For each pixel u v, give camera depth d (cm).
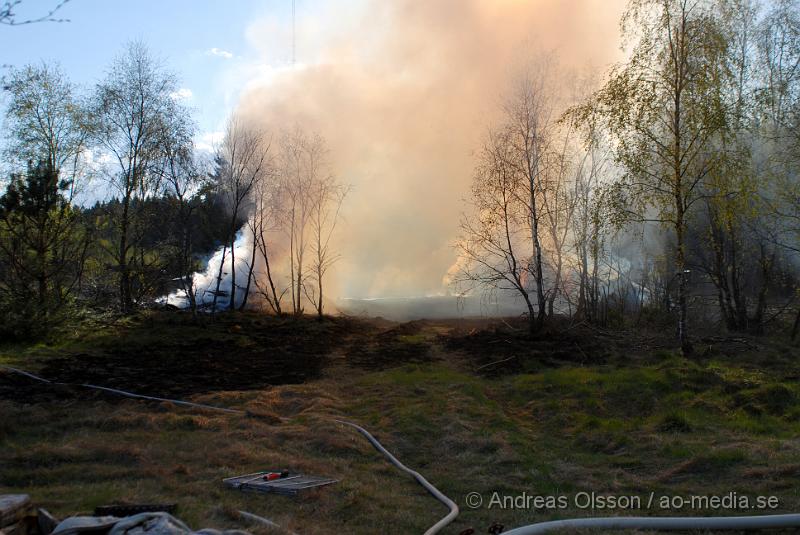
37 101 2072
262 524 521
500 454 835
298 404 1185
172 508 535
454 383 1318
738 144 1508
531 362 1529
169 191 2508
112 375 1413
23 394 1165
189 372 1488
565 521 545
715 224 1922
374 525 566
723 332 1919
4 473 680
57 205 1928
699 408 1032
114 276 2392
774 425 923
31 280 1906
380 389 1302
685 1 1486
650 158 1506
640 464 775
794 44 1822
